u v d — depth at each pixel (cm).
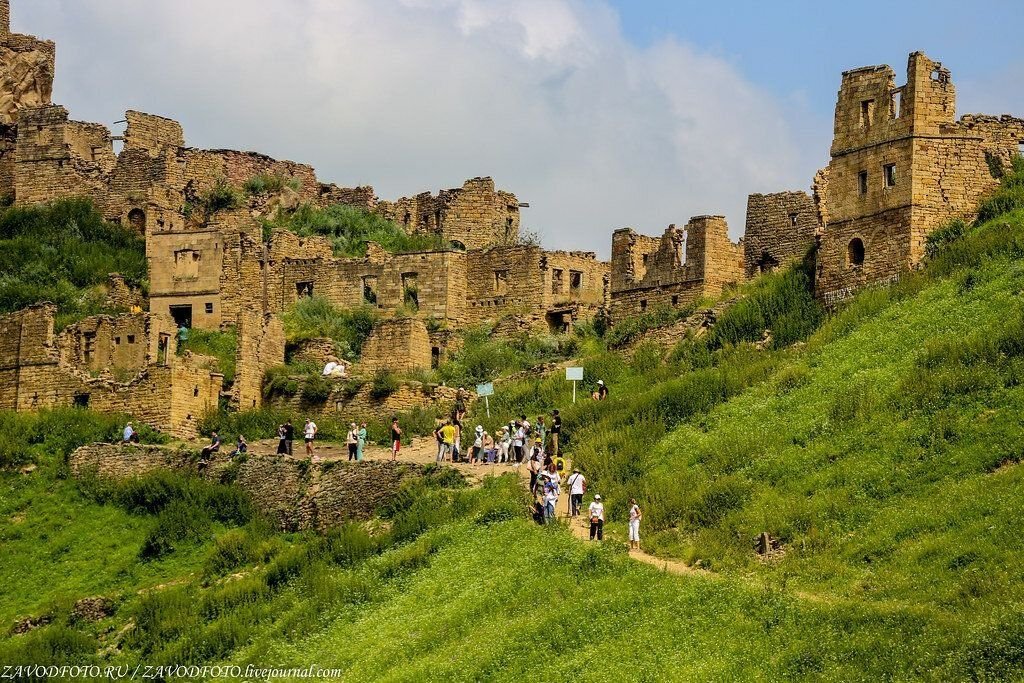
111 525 8581
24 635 7762
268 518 8394
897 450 7162
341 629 7031
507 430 8431
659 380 8912
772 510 7075
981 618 5722
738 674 5800
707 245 9994
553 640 6334
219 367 9994
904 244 8975
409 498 8025
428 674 6375
